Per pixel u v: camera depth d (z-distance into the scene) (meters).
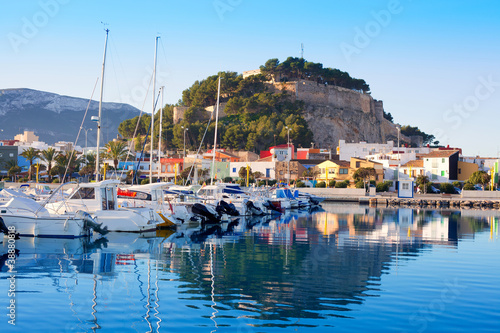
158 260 22.41
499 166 105.50
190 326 13.09
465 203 83.38
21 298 15.34
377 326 13.39
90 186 32.44
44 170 111.44
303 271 20.36
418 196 92.69
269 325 13.29
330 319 13.88
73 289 16.56
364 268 21.20
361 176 98.50
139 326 13.00
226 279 18.56
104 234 31.52
